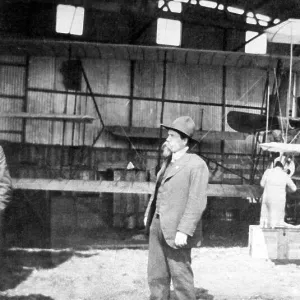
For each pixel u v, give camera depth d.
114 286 4.54
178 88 12.02
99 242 7.09
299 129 9.53
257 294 4.50
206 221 9.56
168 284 3.51
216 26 13.19
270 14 13.55
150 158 11.51
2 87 11.01
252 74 12.41
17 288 4.42
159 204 3.46
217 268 5.71
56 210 7.57
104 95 11.55
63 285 4.52
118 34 12.07
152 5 12.27
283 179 6.88
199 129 12.08
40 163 11.02
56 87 11.26
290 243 6.41
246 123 10.95
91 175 9.62
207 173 3.41
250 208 10.02
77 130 11.28
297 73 11.03
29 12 11.41
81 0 11.70
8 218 7.50
